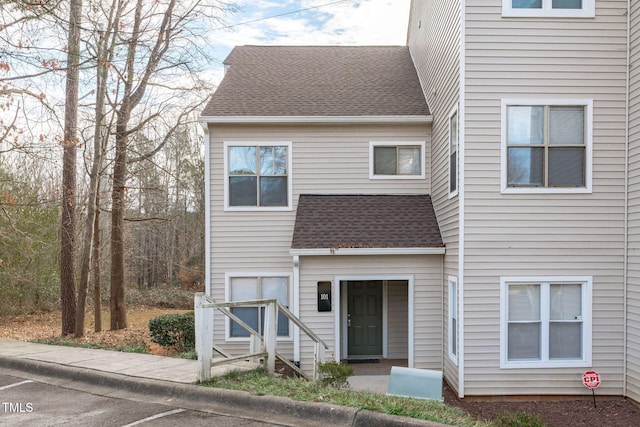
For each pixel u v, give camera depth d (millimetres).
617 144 7684
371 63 13391
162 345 10195
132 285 24594
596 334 7648
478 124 7688
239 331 10250
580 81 7684
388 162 10570
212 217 10344
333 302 9336
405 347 10750
